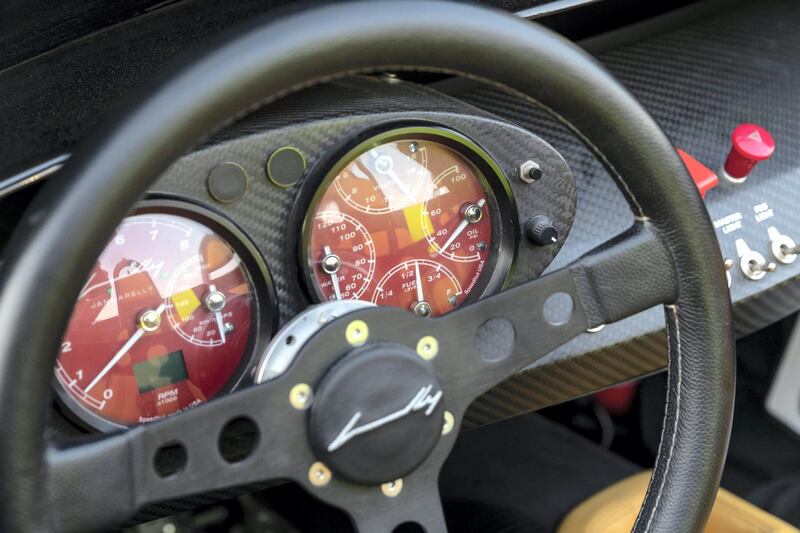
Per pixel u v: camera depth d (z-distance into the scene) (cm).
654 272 101
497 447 185
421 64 89
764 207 152
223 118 83
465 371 98
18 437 79
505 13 91
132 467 86
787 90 165
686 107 160
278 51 83
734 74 165
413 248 127
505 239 127
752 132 150
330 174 113
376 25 85
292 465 94
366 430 94
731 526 147
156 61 123
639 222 101
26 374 78
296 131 111
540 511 166
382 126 114
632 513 149
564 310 104
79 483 83
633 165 98
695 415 102
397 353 95
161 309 116
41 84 126
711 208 151
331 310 99
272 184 112
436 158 122
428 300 130
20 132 116
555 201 125
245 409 91
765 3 178
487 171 122
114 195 79
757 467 191
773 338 195
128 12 134
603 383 142
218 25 128
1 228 118
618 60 165
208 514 178
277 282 117
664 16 172
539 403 139
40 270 78
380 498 98
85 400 115
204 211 110
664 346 142
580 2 134
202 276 116
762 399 198
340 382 93
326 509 175
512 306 99
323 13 84
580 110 95
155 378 118
